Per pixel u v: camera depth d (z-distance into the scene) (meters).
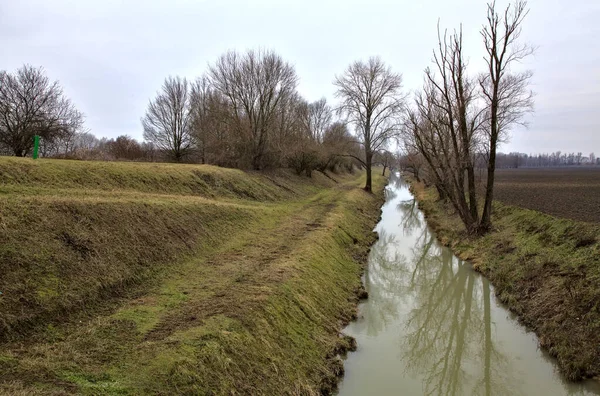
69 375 6.39
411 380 10.73
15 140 30.64
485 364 12.12
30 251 9.34
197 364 7.35
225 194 26.08
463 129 24.25
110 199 14.61
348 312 14.13
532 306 13.98
